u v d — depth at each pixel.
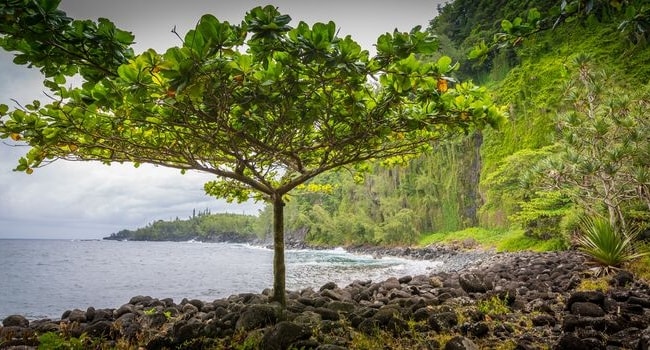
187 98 3.12
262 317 4.16
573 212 12.03
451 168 40.69
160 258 36.78
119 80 2.93
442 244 34.12
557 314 4.39
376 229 44.97
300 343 3.48
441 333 3.84
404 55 2.78
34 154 4.05
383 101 3.63
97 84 3.14
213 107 3.36
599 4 2.24
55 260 33.69
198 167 4.50
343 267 22.23
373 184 50.75
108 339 4.42
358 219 49.53
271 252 50.19
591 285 5.75
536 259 9.88
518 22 2.51
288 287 13.46
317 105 3.64
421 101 3.55
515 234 20.77
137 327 4.56
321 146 4.34
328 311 4.60
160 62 2.68
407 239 41.94
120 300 11.85
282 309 4.45
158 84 2.85
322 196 64.62
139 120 3.57
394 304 4.77
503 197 25.86
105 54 2.73
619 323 3.60
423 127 4.17
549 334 3.74
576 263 7.80
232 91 3.06
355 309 4.94
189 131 4.20
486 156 33.28
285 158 5.25
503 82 33.84
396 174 47.84
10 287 14.84
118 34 2.71
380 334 3.84
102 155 4.52
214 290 13.76
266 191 5.05
